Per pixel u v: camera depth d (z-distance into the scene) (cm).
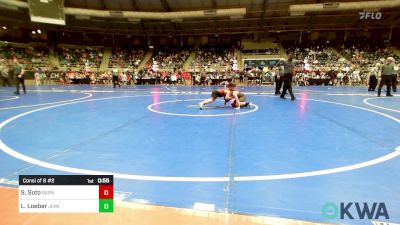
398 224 240
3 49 3094
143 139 530
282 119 742
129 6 3189
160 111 902
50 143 500
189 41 3962
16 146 480
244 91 1795
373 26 3328
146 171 361
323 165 380
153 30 3675
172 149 462
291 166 377
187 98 1355
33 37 3531
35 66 3153
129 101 1217
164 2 3097
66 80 2997
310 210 261
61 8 2800
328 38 3659
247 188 309
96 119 753
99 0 3109
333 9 2800
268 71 2717
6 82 2392
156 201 279
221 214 254
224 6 3072
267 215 252
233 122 702
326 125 659
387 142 502
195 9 3166
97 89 2064
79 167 375
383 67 1358
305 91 1775
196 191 302
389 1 2648
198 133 580
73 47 3769
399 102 1130
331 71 2612
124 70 3334
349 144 489
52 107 1009
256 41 3794
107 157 418
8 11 2883
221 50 3650
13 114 842
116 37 4009
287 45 3616
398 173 350
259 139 527
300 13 2889
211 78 2722
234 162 395
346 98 1305
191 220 243
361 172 354
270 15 3177
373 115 806
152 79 2886
